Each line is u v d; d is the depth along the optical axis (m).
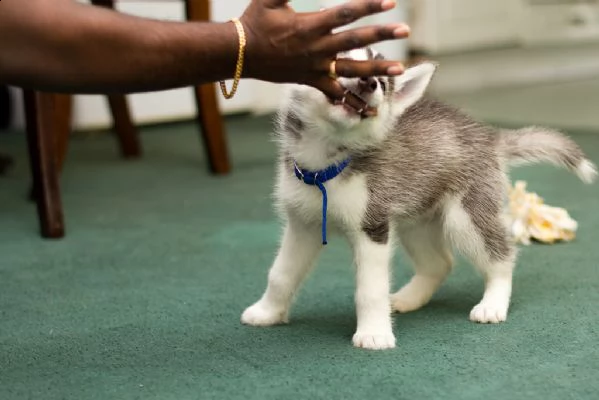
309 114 1.83
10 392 1.62
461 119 2.15
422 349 1.81
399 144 1.95
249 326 2.00
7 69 1.41
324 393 1.57
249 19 1.44
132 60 1.42
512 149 2.23
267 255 2.66
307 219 1.94
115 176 4.07
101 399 1.58
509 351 1.78
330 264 2.53
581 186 3.52
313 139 1.86
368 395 1.56
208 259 2.63
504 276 2.09
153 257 2.67
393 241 1.95
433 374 1.66
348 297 2.23
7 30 1.38
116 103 4.46
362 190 1.86
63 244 2.85
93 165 4.36
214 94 3.98
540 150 2.24
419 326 1.98
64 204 3.49
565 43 9.33
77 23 1.39
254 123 5.61
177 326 2.01
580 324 1.94
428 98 2.17
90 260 2.64
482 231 2.07
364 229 1.89
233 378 1.67
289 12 1.43
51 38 1.39
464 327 1.96
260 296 2.24
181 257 2.66
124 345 1.88
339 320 2.05
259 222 3.10
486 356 1.75
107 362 1.78
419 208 2.02
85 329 2.00
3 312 2.13
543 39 9.35
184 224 3.10
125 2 5.14
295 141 1.90
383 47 5.58
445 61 7.96
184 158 4.53
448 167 2.04
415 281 2.19
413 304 2.13
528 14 9.24
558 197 3.32
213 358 1.79
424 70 1.97
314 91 1.80
